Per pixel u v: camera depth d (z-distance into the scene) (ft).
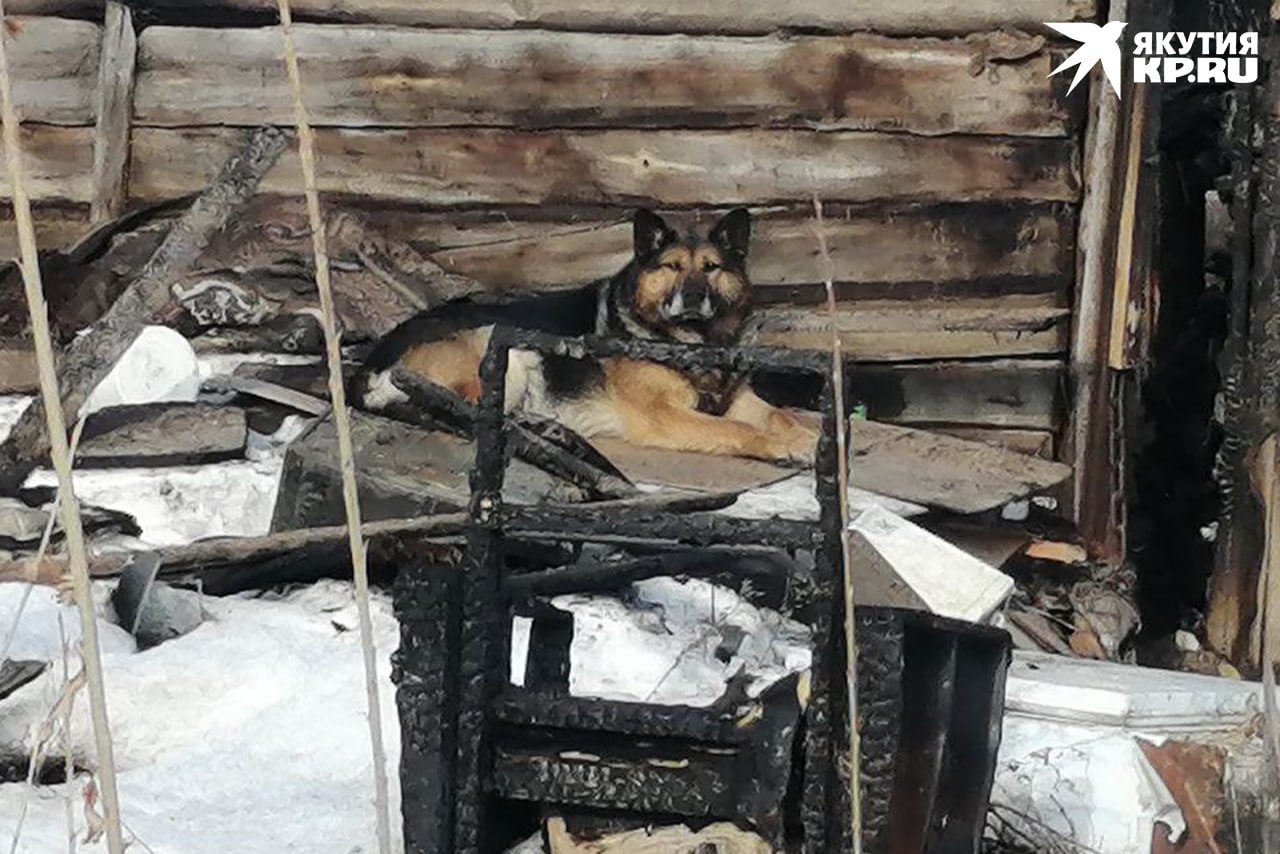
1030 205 22.22
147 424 17.79
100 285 20.76
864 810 8.86
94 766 11.57
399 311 21.58
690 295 21.40
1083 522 21.45
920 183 22.16
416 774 9.01
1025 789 11.54
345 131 21.84
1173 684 12.41
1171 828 11.32
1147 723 11.61
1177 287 24.49
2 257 21.20
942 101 22.00
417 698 9.02
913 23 21.94
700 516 9.11
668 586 16.03
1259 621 19.03
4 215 21.34
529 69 21.94
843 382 8.09
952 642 9.36
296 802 11.32
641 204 22.30
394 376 17.65
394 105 21.86
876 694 8.86
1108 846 11.34
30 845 9.96
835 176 22.21
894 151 22.16
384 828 7.03
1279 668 18.35
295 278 21.44
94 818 8.66
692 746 9.02
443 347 20.88
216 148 21.77
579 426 21.70
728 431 21.42
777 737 8.91
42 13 21.39
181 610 13.70
